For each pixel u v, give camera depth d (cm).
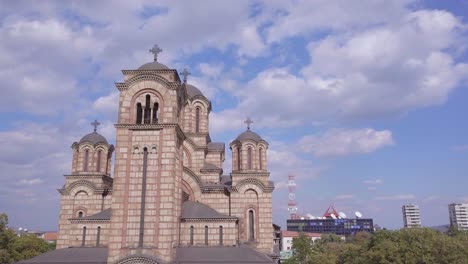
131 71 5372
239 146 7025
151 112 5244
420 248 8356
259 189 6675
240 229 6469
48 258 5162
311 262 11531
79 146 7312
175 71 5422
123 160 5062
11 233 9325
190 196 6450
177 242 5331
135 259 4725
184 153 6956
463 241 8900
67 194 6931
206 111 7650
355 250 10944
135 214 4897
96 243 5888
